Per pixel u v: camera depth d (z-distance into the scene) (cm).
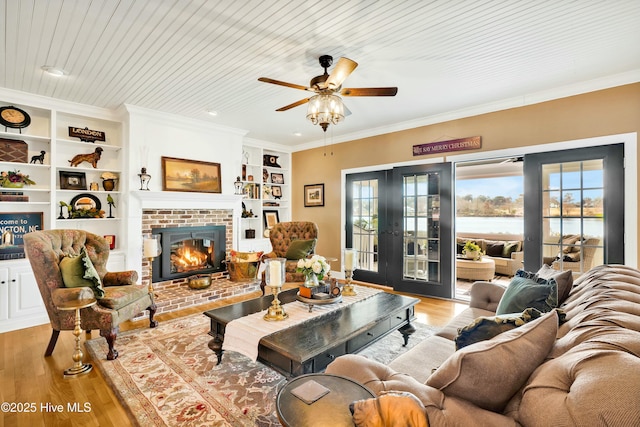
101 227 427
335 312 247
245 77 316
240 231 529
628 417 65
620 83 310
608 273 178
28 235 265
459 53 266
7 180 348
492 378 99
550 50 262
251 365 254
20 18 216
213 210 496
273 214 632
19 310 329
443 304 416
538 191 359
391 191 502
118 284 318
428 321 354
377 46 255
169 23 224
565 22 221
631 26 226
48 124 391
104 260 322
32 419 189
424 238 457
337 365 138
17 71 301
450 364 108
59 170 395
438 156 442
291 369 182
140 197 407
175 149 448
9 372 242
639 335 91
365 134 523
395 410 89
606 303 128
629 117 307
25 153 366
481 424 92
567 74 309
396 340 304
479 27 228
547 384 87
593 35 238
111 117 422
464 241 717
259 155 603
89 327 259
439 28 229
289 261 454
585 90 328
